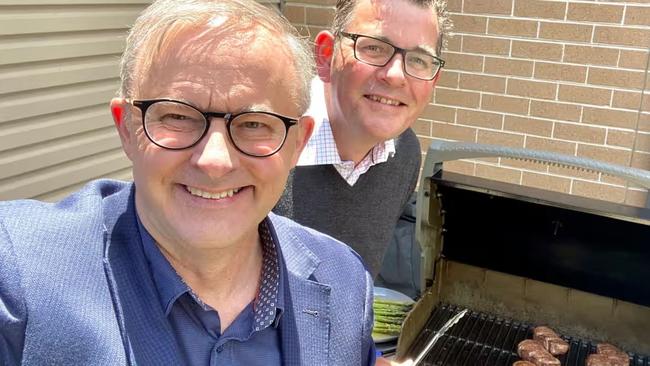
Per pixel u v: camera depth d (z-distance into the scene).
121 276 0.78
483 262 1.76
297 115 0.78
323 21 2.87
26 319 0.71
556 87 2.77
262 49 0.72
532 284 1.73
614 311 1.66
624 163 2.72
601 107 2.71
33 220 0.78
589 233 1.59
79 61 1.98
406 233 1.97
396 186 1.56
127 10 2.12
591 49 2.66
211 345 0.80
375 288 1.83
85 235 0.79
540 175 2.90
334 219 1.43
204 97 0.70
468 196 1.66
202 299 0.82
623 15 2.57
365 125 1.32
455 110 3.00
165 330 0.76
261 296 0.85
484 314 1.81
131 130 0.74
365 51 1.28
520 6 2.74
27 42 1.81
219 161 0.70
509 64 2.83
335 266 0.98
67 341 0.71
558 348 1.62
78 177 2.07
